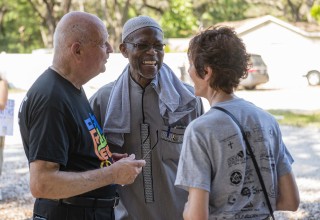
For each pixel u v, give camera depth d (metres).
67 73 2.94
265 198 2.56
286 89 26.08
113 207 3.17
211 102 2.64
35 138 2.76
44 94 2.81
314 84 28.75
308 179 8.75
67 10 38.16
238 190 2.49
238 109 2.56
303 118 16.02
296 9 45.78
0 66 7.27
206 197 2.45
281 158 2.70
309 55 29.06
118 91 3.51
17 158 10.63
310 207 7.05
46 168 2.74
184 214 2.50
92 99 3.62
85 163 2.96
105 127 3.46
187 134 2.52
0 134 6.93
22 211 6.94
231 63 2.56
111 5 43.00
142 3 43.00
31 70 27.00
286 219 6.55
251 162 2.53
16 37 47.47
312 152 11.09
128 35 3.40
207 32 2.62
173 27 38.84
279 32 29.80
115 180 2.93
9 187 8.21
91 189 2.85
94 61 2.96
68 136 2.83
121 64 25.05
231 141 2.48
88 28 2.93
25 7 44.44
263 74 25.20
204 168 2.47
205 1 43.81
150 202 3.47
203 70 2.59
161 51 3.43
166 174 3.45
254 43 29.75
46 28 45.91
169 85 3.45
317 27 32.59
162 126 3.46
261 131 2.55
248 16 46.12
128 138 3.49
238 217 2.52
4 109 6.87
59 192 2.76
